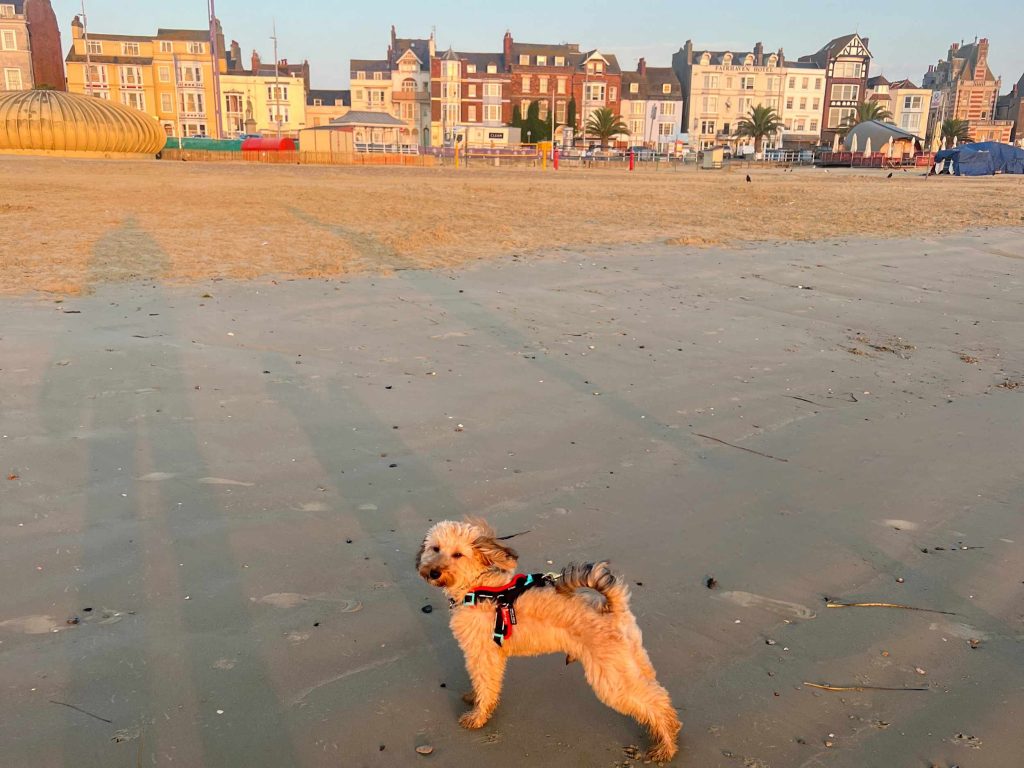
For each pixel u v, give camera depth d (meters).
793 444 8.36
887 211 30.27
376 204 30.22
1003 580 5.83
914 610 5.45
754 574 5.86
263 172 52.22
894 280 16.81
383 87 121.56
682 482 7.39
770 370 10.84
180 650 4.86
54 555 5.85
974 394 10.13
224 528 6.32
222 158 75.50
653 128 120.12
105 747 4.11
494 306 13.68
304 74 131.88
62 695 4.45
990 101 198.38
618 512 6.77
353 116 106.88
